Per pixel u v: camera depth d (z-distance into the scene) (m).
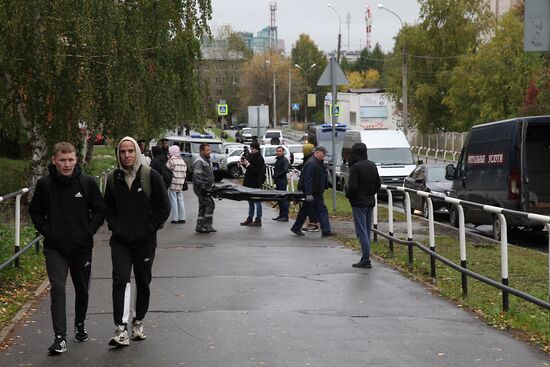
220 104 80.38
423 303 9.93
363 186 12.70
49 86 20.42
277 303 9.92
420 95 70.75
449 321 8.91
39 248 13.95
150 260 7.95
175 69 27.52
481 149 19.20
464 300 10.03
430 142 73.50
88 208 7.75
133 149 7.81
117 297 7.79
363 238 12.75
